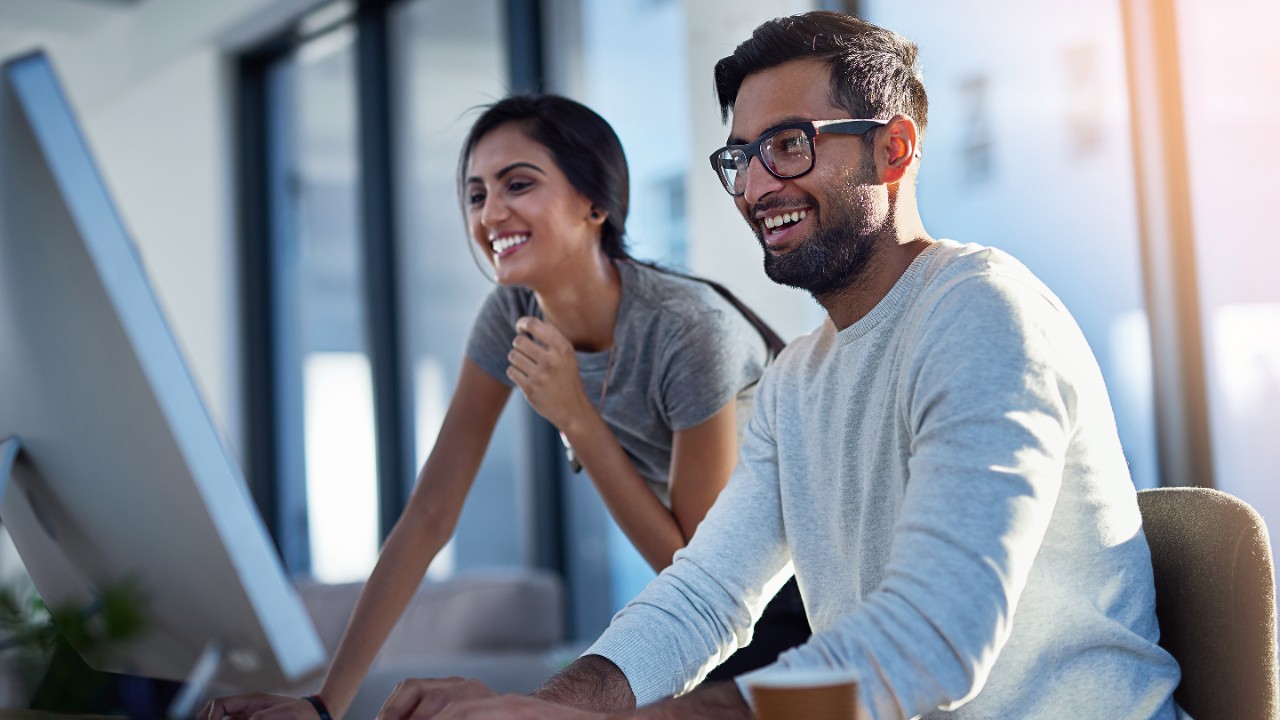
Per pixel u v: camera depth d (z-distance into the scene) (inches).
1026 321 39.5
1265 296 108.6
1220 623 40.9
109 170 262.5
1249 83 109.2
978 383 38.3
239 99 245.4
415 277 212.8
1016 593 35.9
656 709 34.3
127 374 38.1
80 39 245.3
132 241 38.1
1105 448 41.7
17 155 37.7
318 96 234.7
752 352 65.2
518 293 67.2
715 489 63.6
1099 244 119.6
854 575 46.8
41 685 47.9
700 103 147.3
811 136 45.2
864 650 34.9
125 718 45.7
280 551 240.5
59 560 47.8
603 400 67.6
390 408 216.2
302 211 239.1
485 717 34.3
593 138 63.9
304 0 218.5
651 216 158.7
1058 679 41.5
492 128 64.6
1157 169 114.3
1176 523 43.4
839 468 47.1
